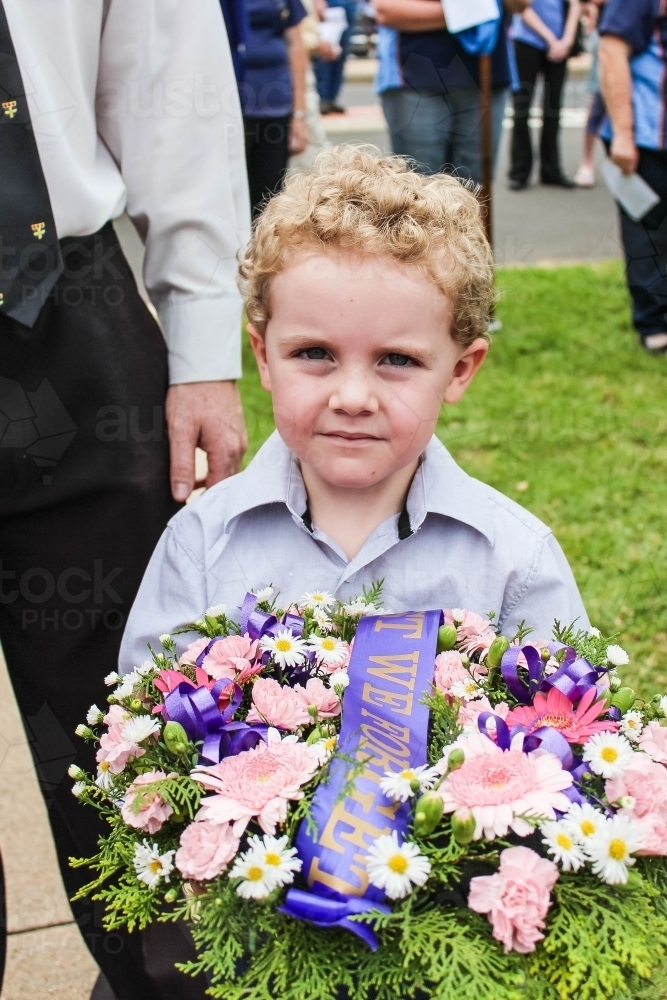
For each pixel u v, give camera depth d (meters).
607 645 1.10
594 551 2.64
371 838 0.84
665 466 3.09
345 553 1.23
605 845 0.80
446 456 1.29
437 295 1.08
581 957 0.78
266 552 1.25
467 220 1.15
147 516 1.40
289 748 0.89
